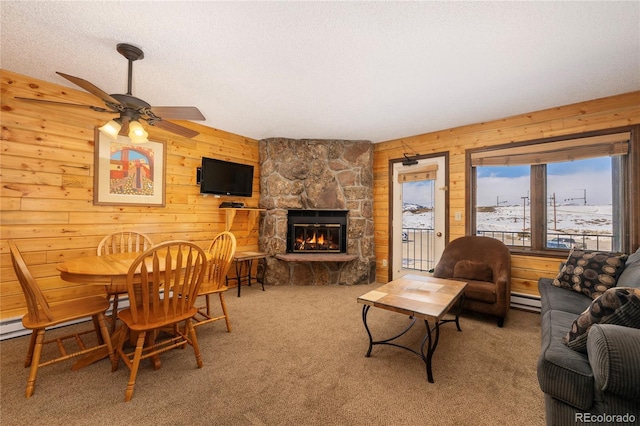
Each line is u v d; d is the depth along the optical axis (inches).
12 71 99.2
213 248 115.0
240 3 65.5
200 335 101.4
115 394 67.9
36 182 104.9
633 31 74.1
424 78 101.3
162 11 68.4
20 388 69.4
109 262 85.4
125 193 127.3
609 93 113.0
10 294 100.0
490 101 121.2
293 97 118.2
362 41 79.7
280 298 147.6
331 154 182.4
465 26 73.0
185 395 67.8
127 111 81.6
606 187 121.8
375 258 188.7
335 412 62.6
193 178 153.2
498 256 125.6
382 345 95.0
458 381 75.0
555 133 128.2
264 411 62.7
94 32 76.9
